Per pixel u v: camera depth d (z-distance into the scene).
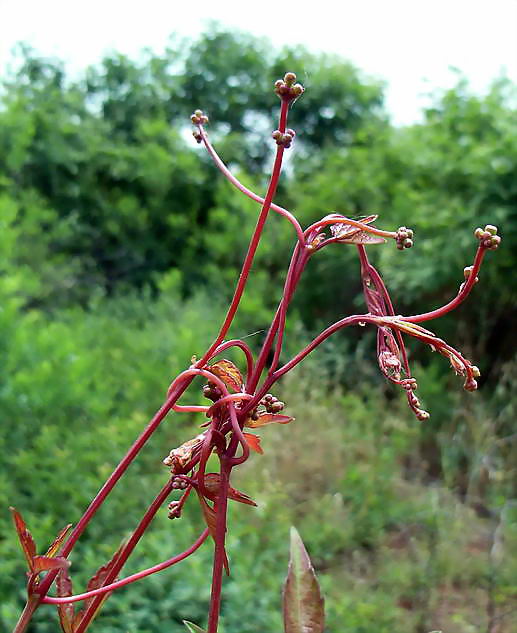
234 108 8.23
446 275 5.12
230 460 0.69
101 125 7.78
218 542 0.67
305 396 4.52
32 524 2.55
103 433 3.12
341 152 7.01
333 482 3.48
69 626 0.71
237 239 6.41
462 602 2.86
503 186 4.95
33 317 3.97
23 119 6.88
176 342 4.42
